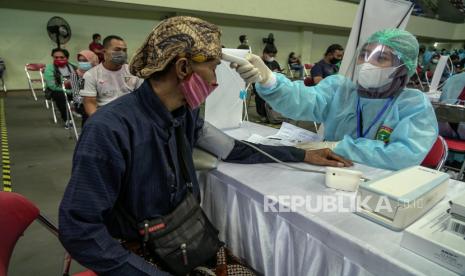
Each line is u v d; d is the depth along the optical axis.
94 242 0.61
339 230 0.63
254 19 8.52
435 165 1.31
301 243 0.73
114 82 2.34
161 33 0.61
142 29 7.54
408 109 1.03
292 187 0.84
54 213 1.92
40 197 2.14
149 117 0.67
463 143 2.21
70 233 0.60
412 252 0.56
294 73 8.47
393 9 1.62
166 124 0.69
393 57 1.00
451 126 2.27
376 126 1.11
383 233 0.62
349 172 0.81
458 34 13.58
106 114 0.63
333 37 11.38
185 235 0.73
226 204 0.98
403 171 0.78
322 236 0.66
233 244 0.99
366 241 0.59
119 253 0.64
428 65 6.23
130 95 0.69
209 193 1.06
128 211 0.71
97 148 0.60
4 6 5.98
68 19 6.60
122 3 6.34
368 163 1.01
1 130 3.80
